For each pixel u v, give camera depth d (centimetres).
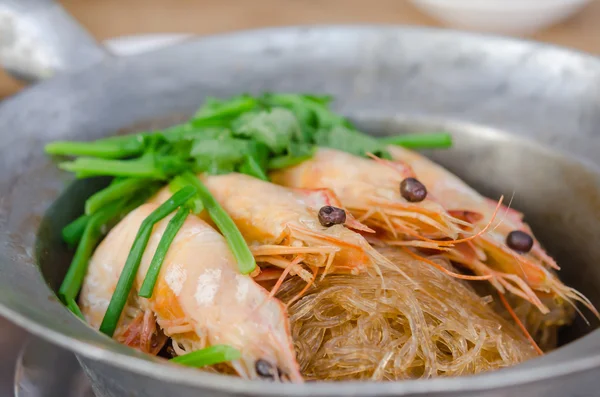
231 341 31
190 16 60
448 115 42
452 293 35
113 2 63
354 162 38
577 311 38
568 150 39
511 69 43
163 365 27
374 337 33
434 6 54
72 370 38
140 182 38
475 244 36
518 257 36
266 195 35
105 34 56
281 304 31
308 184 37
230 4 63
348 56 45
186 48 44
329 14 60
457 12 53
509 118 41
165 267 33
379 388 26
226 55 44
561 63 42
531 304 37
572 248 39
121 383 30
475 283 38
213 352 30
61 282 36
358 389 26
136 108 42
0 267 32
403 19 59
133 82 42
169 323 32
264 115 38
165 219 34
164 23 59
